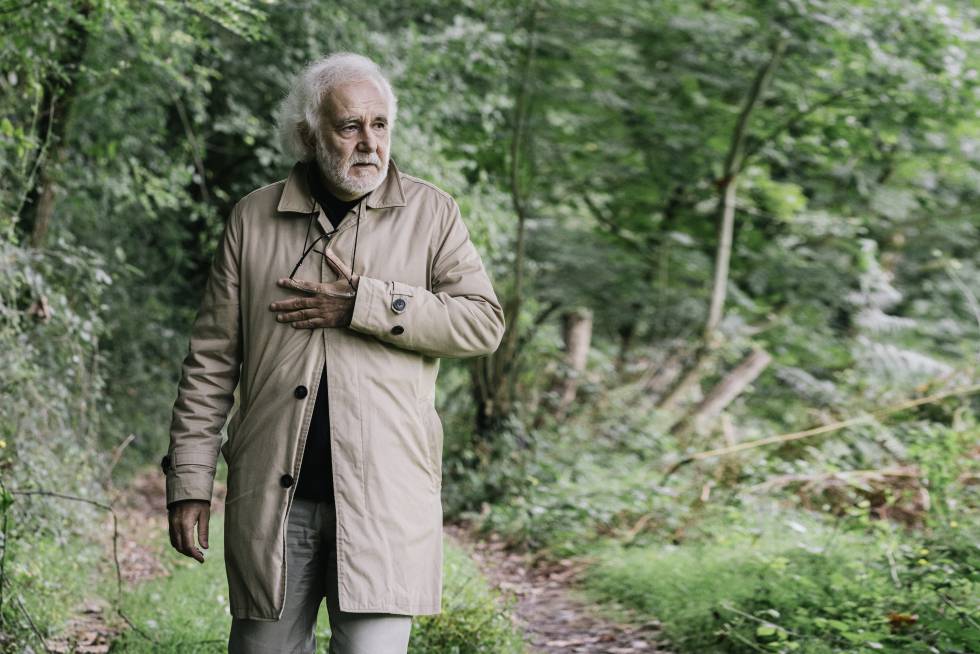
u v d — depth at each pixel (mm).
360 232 2725
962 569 4629
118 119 8125
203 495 2699
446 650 4285
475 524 8680
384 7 10141
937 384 9086
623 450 10570
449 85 10320
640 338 15008
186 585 5473
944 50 10742
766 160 13414
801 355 13805
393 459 2641
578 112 12680
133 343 9383
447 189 9680
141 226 10016
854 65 11258
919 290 15172
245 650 2660
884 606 4609
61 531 5074
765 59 11539
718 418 11422
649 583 5996
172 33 6633
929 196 14078
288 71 9055
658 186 13648
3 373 4957
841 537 6266
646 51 12500
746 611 4984
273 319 2684
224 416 2779
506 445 9648
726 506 7441
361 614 2625
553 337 11781
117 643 4293
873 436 8422
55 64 5820
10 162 6152
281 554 2586
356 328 2615
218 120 9031
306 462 2629
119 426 8664
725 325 13344
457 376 11859
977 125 11922
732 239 14359
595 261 13141
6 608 4055
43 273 5707
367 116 2646
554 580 6867
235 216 2793
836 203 13789
